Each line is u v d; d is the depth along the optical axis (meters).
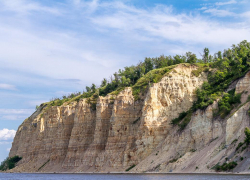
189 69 143.38
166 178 89.00
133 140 134.50
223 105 110.81
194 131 113.06
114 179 101.38
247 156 86.38
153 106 130.75
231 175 81.94
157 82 136.75
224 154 94.25
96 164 141.75
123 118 142.38
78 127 164.25
